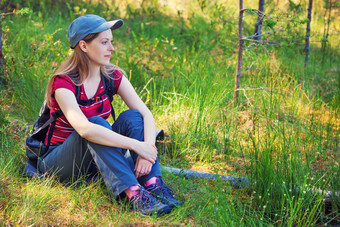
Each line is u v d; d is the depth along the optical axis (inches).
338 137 155.9
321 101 189.2
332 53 278.7
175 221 100.7
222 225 99.4
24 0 286.8
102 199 109.1
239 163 137.7
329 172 128.8
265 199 112.1
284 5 296.0
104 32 103.8
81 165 108.4
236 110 175.5
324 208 109.4
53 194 107.2
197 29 291.3
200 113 163.3
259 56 235.5
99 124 104.0
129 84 117.9
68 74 104.7
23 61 185.8
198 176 126.2
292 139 142.6
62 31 251.6
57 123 110.7
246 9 168.4
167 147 146.8
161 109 170.6
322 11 345.7
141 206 101.5
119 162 102.4
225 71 216.1
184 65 217.3
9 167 116.8
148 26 293.7
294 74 223.0
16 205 102.0
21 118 154.3
